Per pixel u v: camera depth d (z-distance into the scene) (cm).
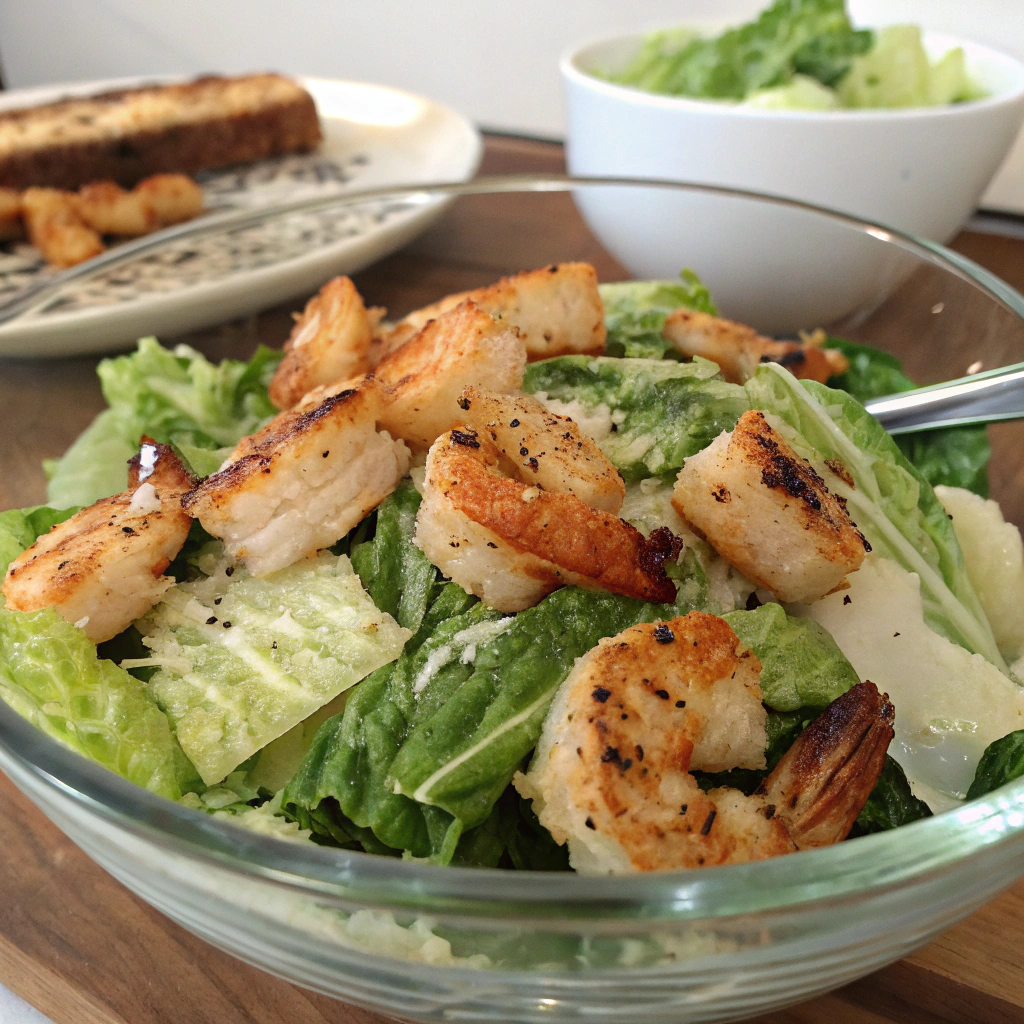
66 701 24
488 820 23
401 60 86
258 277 42
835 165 44
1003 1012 24
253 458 25
